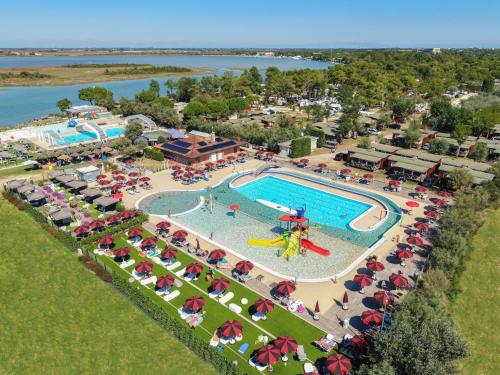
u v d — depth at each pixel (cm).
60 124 12850
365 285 4169
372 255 5116
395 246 5366
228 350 3472
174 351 3500
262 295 4266
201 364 3344
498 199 6538
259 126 11519
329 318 3897
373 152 8919
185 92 18538
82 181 7200
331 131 11056
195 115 12850
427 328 3038
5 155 8925
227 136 11050
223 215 6462
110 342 3650
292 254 5200
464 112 11275
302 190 7688
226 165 9012
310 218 6438
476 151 9019
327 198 7300
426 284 4225
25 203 6384
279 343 3266
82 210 6378
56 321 3956
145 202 6875
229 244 5453
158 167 8825
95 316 3991
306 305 4112
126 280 4434
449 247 4875
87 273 4675
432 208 6600
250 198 7250
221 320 3859
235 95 18300
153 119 13112
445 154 9681
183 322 3822
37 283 4528
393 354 2930
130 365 3378
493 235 5728
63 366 3419
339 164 9106
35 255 5059
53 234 5506
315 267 4884
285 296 4206
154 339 3653
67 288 4428
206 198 7169
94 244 5291
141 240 5419
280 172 8594
